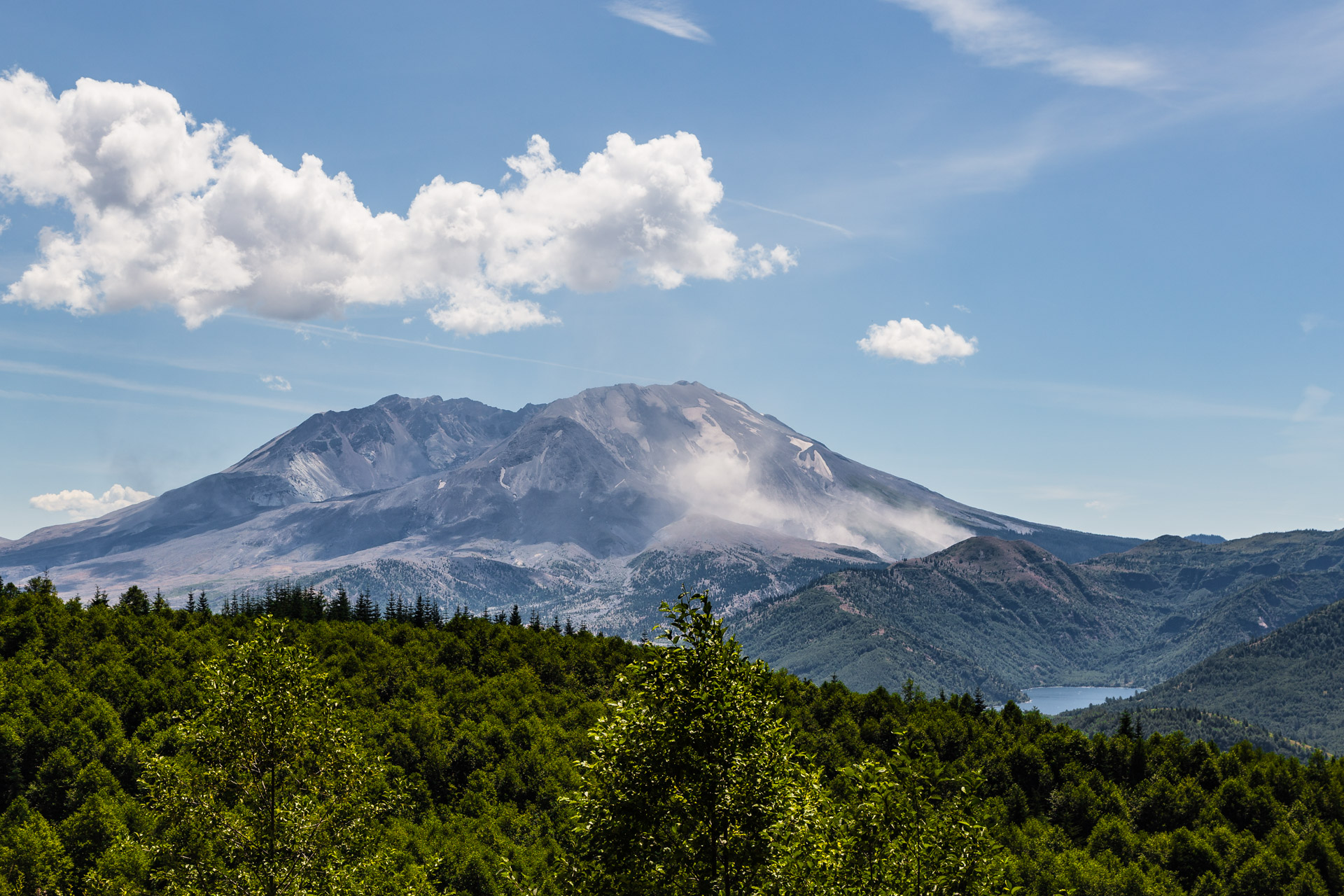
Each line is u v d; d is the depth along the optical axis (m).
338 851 43.50
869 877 34.25
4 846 90.69
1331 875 144.62
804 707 196.25
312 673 44.44
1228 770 193.75
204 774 42.03
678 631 32.00
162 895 45.19
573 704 179.12
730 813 29.81
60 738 114.81
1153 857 152.00
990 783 174.12
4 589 190.00
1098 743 196.50
